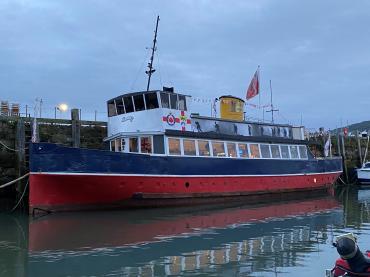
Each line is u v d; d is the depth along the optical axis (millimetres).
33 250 13664
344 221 19625
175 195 22266
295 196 29344
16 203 22875
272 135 28812
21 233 16094
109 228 17141
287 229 17500
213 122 25156
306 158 30766
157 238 15484
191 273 11453
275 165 27719
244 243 14891
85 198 20250
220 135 24641
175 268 11867
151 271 11602
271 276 11234
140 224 18062
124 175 20516
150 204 21781
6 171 24766
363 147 49062
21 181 22625
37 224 17781
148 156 21344
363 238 15578
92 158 19844
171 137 22547
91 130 27781
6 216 19906
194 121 24203
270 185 27188
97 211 20688
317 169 31375
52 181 19312
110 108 24547
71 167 19438
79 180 19578
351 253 8070
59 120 26484
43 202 19438
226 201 24609
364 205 25938
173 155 22344
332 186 33000
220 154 24703
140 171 21016
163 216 20031
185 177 22578
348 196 31766
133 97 23203
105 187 20188
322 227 18016
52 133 26188
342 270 8281
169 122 22641
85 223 18094
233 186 24891
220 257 13016
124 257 12953
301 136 31281
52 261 12484
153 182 21422
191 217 20016
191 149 23328
